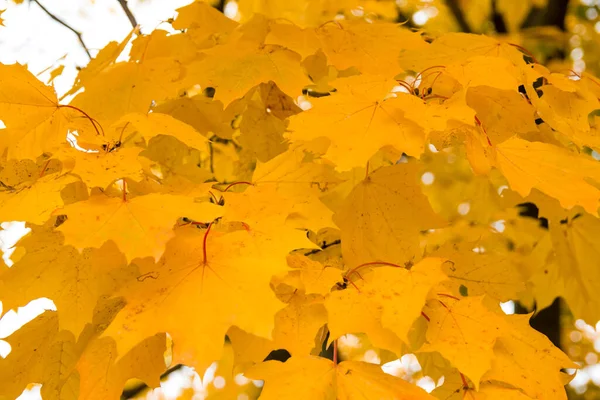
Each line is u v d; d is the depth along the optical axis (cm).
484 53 177
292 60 175
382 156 183
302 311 166
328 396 159
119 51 181
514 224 223
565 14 250
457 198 274
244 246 162
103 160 162
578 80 176
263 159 191
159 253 157
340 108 166
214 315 157
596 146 171
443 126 163
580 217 193
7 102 168
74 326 164
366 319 161
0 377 170
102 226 158
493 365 163
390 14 230
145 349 166
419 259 176
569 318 337
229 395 303
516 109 173
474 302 164
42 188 161
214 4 210
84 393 164
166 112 187
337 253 187
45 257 165
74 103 177
